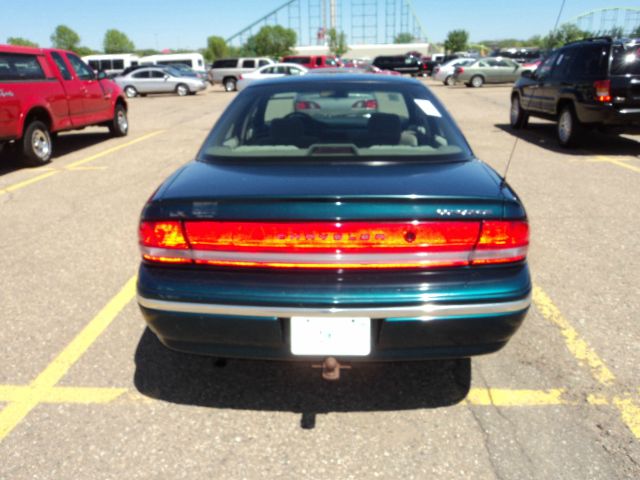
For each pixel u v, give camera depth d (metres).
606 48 8.30
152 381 2.80
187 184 2.39
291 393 2.70
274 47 93.75
